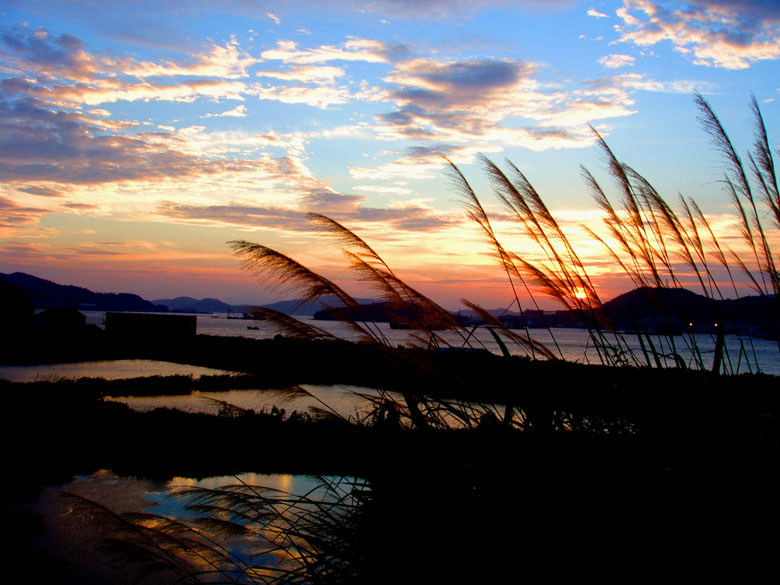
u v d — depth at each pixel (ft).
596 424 11.62
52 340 179.32
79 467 35.24
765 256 15.78
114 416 51.57
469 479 10.39
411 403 11.63
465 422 11.54
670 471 9.84
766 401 11.81
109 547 11.23
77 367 136.36
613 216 17.57
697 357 13.53
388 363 11.72
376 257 13.37
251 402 63.21
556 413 11.69
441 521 9.93
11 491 29.78
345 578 10.03
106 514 11.56
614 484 9.98
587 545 9.00
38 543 20.38
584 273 15.61
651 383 12.46
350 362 11.93
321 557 10.48
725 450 10.81
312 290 12.34
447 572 9.19
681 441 11.02
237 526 11.57
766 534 8.88
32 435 44.55
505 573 8.93
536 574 8.82
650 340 14.64
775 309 15.31
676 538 8.98
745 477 10.07
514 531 9.46
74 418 50.80
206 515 11.98
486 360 12.06
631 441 11.29
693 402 11.89
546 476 10.16
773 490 9.73
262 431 30.30
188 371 126.00
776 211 15.69
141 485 30.73
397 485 10.53
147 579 14.30
